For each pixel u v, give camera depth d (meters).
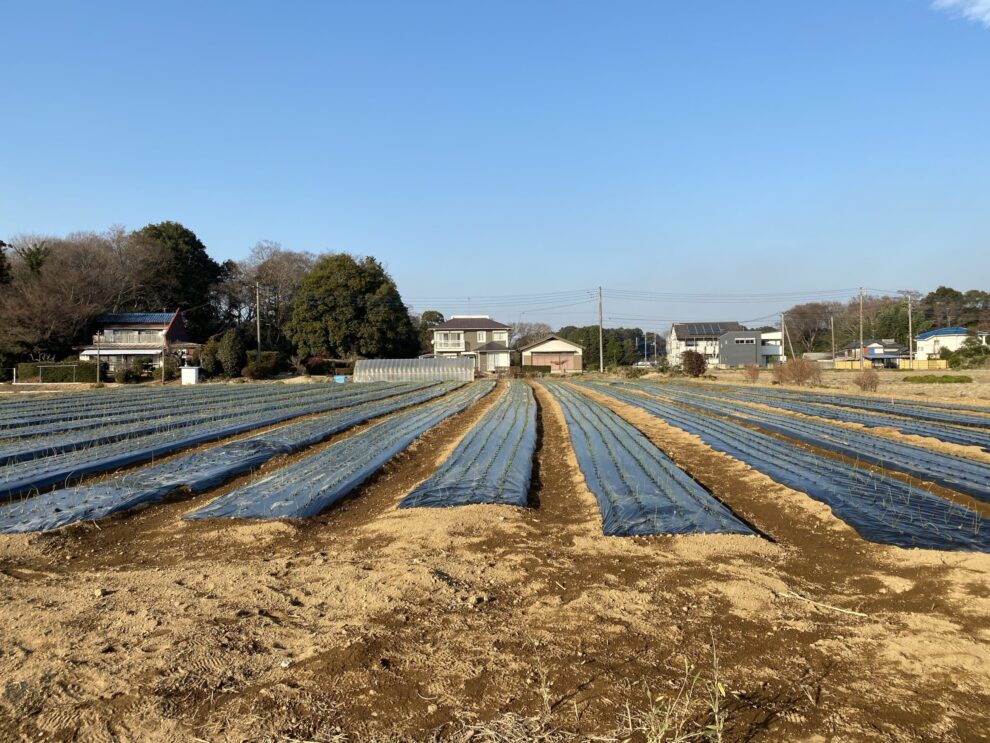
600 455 11.96
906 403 22.73
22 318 40.75
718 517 7.43
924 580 5.21
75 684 3.75
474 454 11.90
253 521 7.66
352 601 5.07
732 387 34.38
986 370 41.94
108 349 44.34
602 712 3.41
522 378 48.84
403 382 42.16
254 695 3.62
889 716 3.32
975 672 3.73
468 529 7.15
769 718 3.33
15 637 4.43
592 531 7.16
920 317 72.81
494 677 3.81
